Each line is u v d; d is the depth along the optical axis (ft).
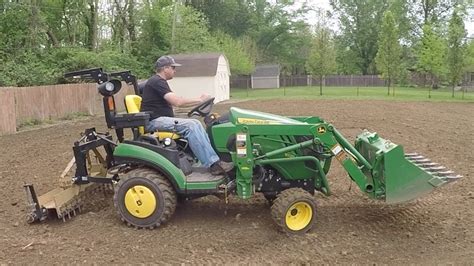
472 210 20.84
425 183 18.02
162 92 19.79
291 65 258.98
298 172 19.07
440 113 71.05
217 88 110.11
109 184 21.76
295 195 17.84
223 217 19.75
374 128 49.06
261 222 19.20
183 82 108.88
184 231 18.24
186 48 141.69
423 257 16.06
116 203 18.51
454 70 121.80
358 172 18.57
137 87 21.57
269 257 16.01
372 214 20.21
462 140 41.11
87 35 124.77
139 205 18.22
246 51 207.21
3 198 23.13
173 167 18.26
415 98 116.78
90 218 19.53
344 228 18.58
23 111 61.98
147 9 137.69
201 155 18.97
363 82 219.82
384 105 87.04
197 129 19.16
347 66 239.71
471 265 15.39
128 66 119.55
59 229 18.60
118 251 16.43
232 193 18.78
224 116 19.86
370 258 15.96
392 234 18.06
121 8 134.00
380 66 138.51
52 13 116.67
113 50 119.96
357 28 233.76
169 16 141.90
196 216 19.86
